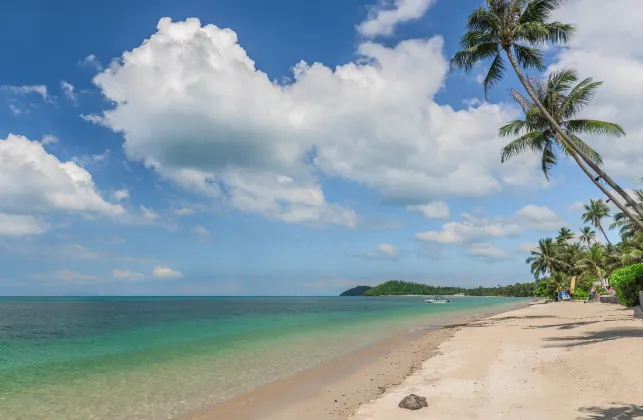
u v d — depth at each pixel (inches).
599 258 3073.3
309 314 2691.9
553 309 2097.7
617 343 638.5
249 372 691.4
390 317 2182.6
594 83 874.8
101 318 2393.0
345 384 583.2
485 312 2495.1
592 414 352.2
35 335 1417.3
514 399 417.4
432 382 528.1
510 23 888.3
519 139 946.1
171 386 597.9
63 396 549.3
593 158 884.0
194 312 3137.3
